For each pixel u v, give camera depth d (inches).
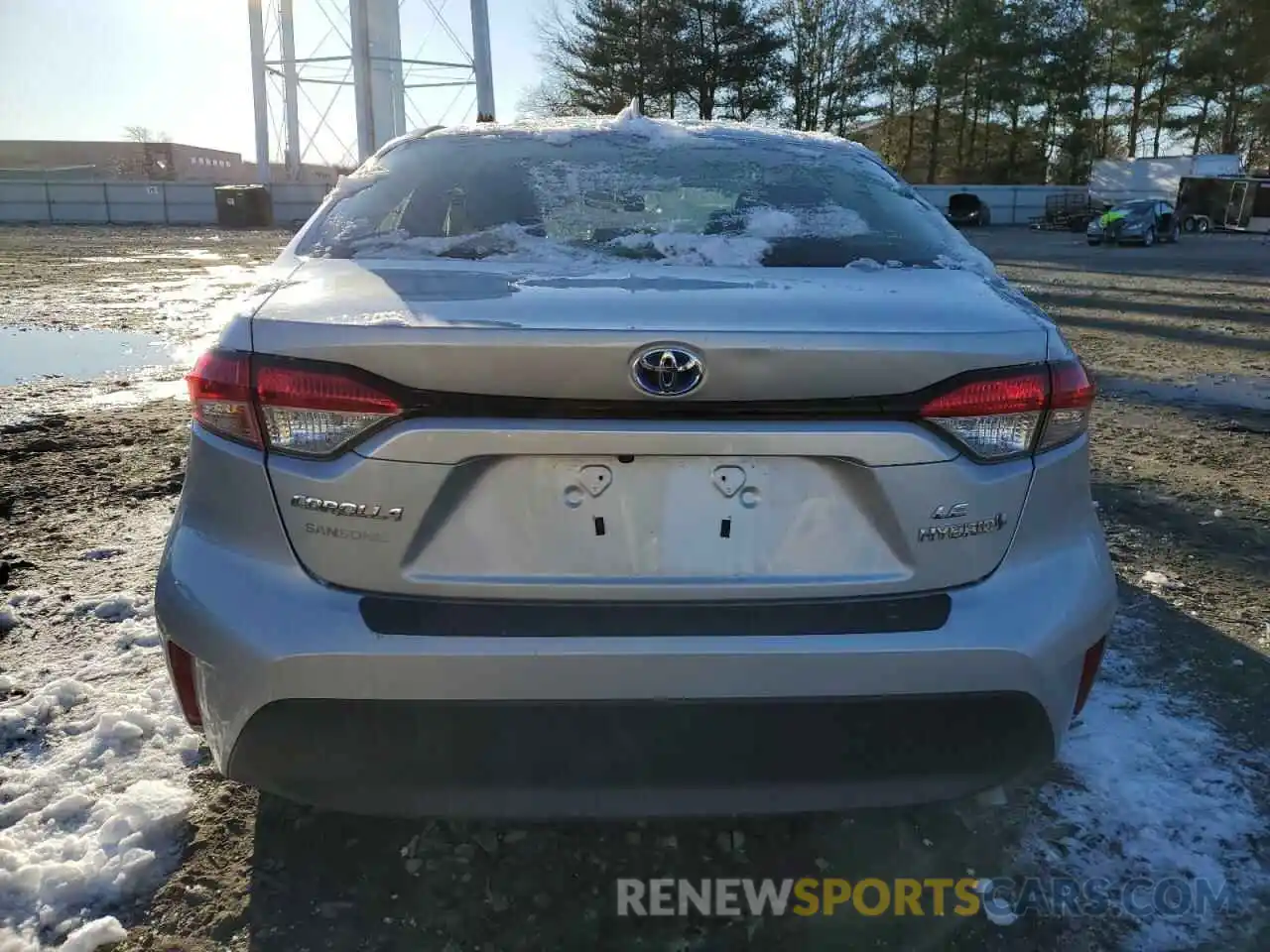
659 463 66.3
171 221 1665.8
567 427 64.6
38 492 181.5
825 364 65.1
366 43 1444.4
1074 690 74.9
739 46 1818.4
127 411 250.2
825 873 83.0
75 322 425.7
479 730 66.3
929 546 68.9
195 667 71.1
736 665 65.8
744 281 75.4
